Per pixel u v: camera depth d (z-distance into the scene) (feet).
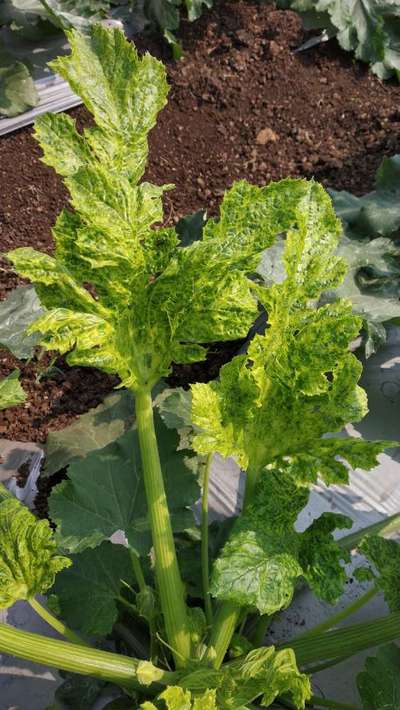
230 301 1.63
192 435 2.39
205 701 1.51
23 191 3.58
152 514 1.75
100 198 1.52
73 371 3.03
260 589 1.59
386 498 2.54
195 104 3.91
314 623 2.28
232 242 1.60
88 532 1.90
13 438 2.86
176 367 3.01
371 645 1.83
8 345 2.73
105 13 4.08
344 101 3.93
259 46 4.08
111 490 1.99
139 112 1.63
